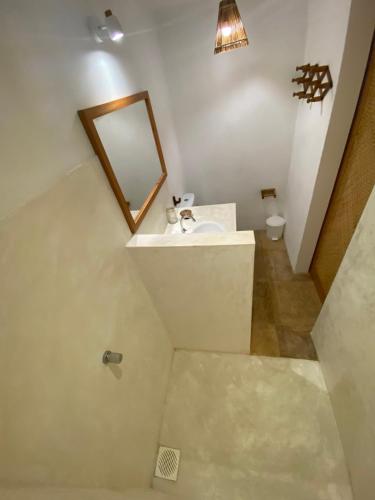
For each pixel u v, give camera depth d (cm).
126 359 118
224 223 183
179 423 149
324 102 140
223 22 128
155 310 158
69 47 85
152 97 168
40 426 66
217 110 217
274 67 190
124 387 114
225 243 115
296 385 154
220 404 153
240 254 116
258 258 264
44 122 74
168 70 199
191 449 137
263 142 233
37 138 71
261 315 203
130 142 129
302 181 195
